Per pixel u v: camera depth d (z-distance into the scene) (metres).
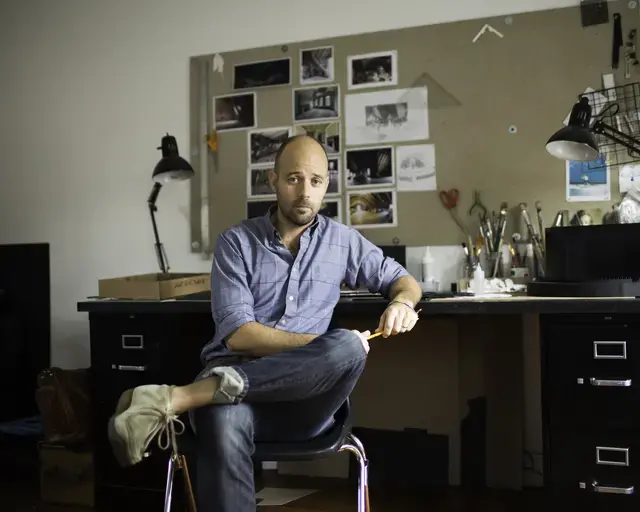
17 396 2.57
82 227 2.80
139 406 1.26
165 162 2.35
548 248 1.92
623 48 2.17
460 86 2.32
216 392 1.27
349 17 2.45
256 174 2.55
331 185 2.45
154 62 2.70
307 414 1.35
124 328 2.06
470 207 2.30
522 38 2.26
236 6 2.59
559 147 2.00
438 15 2.35
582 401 1.66
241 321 1.46
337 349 1.32
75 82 2.82
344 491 2.25
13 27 2.91
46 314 2.66
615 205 2.17
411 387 2.32
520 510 2.03
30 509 2.12
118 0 2.76
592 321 1.66
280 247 1.59
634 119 2.16
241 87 2.58
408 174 2.37
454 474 2.27
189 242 2.63
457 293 1.94
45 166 2.86
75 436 2.16
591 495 1.65
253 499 1.27
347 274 1.69
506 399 2.24
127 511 2.08
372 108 2.41
